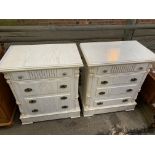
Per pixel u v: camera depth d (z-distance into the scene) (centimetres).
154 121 186
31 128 187
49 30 198
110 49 173
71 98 176
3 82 174
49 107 179
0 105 165
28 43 214
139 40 238
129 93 190
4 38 202
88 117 202
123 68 160
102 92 180
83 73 181
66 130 185
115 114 208
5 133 180
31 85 152
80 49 179
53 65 139
